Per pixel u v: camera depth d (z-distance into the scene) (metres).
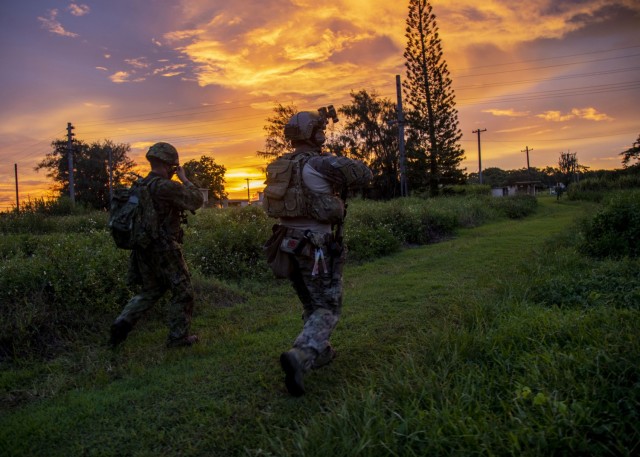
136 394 3.00
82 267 4.88
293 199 2.87
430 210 14.00
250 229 7.84
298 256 2.91
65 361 3.71
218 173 67.00
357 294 5.56
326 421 2.28
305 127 3.04
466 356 2.96
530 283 4.88
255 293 6.08
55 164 56.19
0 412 2.88
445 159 34.03
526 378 2.50
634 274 4.88
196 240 7.71
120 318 3.79
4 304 4.21
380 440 2.04
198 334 4.34
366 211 12.43
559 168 68.94
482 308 3.98
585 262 6.00
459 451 1.92
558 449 1.89
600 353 2.49
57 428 2.60
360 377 2.95
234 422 2.58
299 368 2.59
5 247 7.30
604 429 1.93
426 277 6.46
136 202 3.66
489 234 12.51
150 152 3.82
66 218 14.39
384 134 39.59
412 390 2.49
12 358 3.73
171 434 2.49
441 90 33.31
